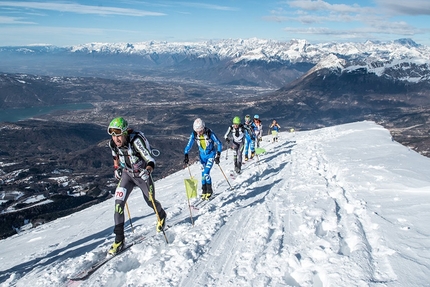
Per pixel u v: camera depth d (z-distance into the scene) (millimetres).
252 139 17797
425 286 3871
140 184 6340
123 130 5762
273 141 26703
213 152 9852
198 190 11445
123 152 6035
